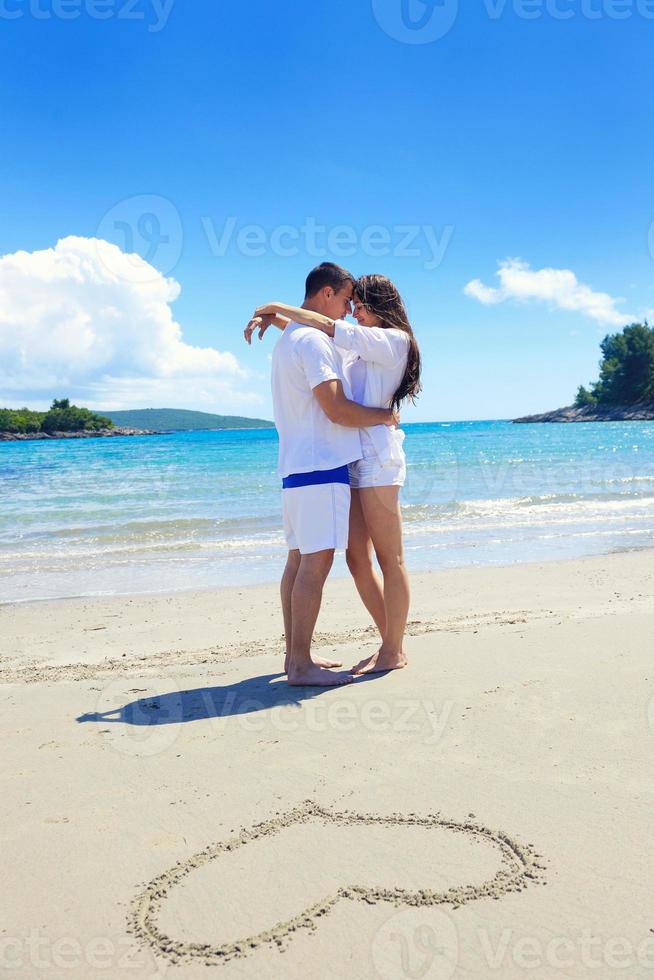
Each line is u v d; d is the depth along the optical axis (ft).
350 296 12.43
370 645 14.37
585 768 8.00
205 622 17.99
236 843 6.79
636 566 23.41
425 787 7.73
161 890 6.11
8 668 14.02
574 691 10.44
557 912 5.64
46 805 7.64
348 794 7.65
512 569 23.61
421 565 25.40
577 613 16.31
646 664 11.55
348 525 11.84
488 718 9.57
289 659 12.10
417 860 6.40
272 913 5.77
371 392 11.95
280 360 11.67
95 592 22.66
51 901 6.01
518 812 7.12
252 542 32.53
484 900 5.82
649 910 5.62
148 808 7.52
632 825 6.79
